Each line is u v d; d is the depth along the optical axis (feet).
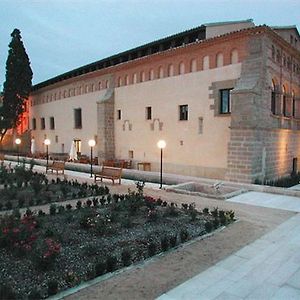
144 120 81.00
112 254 22.16
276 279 19.27
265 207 38.09
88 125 100.63
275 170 65.57
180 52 71.20
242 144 57.47
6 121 132.46
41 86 133.39
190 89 70.08
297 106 77.30
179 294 17.15
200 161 68.39
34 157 108.88
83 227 27.61
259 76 58.44
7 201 39.22
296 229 29.17
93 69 106.83
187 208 36.06
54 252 20.03
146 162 80.59
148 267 20.35
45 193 44.57
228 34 61.82
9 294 15.84
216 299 16.80
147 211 33.63
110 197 40.32
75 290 17.11
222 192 49.47
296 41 80.33
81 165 79.77
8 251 22.06
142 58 79.36
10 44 131.13
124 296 16.70
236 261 21.68
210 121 66.44
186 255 22.44
